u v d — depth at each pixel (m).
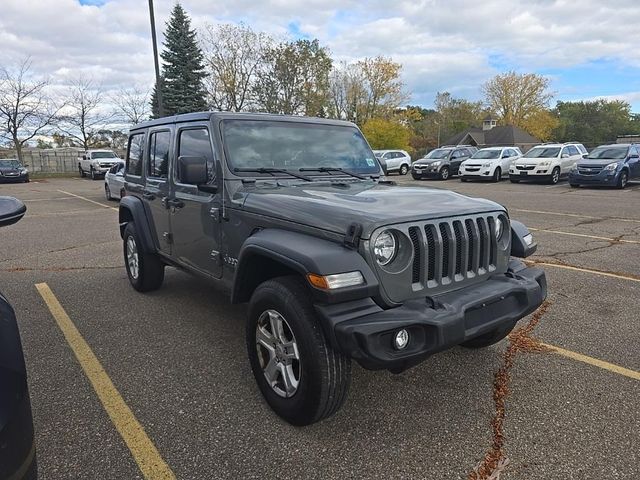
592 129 87.50
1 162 30.03
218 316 4.77
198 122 3.94
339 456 2.60
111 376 3.52
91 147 44.69
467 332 2.64
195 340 4.17
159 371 3.60
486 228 3.05
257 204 3.23
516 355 3.81
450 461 2.56
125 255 5.83
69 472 2.48
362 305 2.54
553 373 3.52
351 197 3.14
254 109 41.22
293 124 4.11
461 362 3.70
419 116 63.59
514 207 13.12
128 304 5.15
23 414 1.77
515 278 3.14
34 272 6.64
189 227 4.12
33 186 26.14
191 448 2.68
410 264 2.66
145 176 5.06
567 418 2.95
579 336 4.18
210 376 3.51
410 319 2.45
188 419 2.96
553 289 5.54
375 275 2.57
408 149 57.00
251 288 3.27
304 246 2.67
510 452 2.63
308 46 43.66
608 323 4.48
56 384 3.40
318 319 2.62
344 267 2.48
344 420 2.94
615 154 18.81
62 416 3.00
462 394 3.24
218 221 3.62
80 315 4.82
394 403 3.13
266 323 3.03
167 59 38.62
